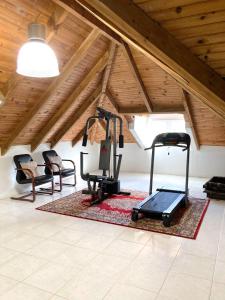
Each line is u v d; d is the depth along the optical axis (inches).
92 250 121.9
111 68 203.6
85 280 98.3
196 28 69.7
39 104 182.7
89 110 251.9
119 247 125.0
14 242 129.0
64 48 156.3
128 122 280.1
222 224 154.3
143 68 192.7
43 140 228.5
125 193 216.2
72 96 205.2
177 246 126.3
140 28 67.9
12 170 212.1
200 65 81.0
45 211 173.9
